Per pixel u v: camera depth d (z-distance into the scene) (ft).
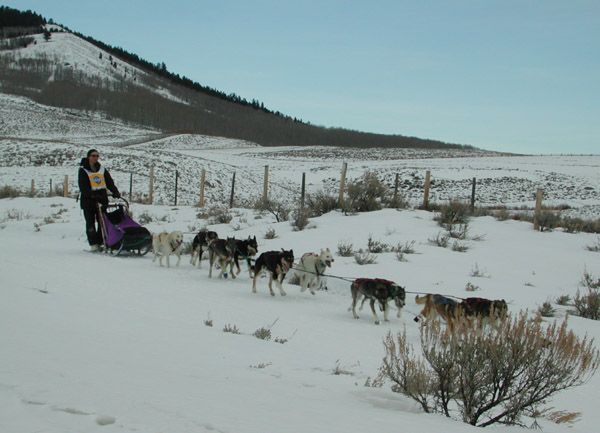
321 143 480.64
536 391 16.37
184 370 16.30
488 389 16.06
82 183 52.29
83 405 11.24
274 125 611.88
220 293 36.83
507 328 16.37
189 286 38.47
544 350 16.07
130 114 548.72
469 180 145.79
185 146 349.61
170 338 21.77
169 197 116.88
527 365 15.56
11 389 11.80
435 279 41.81
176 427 10.64
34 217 81.05
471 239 55.57
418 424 13.34
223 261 43.06
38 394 11.62
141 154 160.35
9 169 140.15
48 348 16.37
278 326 28.50
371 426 12.57
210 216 75.77
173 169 143.02
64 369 14.06
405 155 283.59
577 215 90.74
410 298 37.29
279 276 37.35
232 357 20.06
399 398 16.47
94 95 591.37
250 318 29.89
